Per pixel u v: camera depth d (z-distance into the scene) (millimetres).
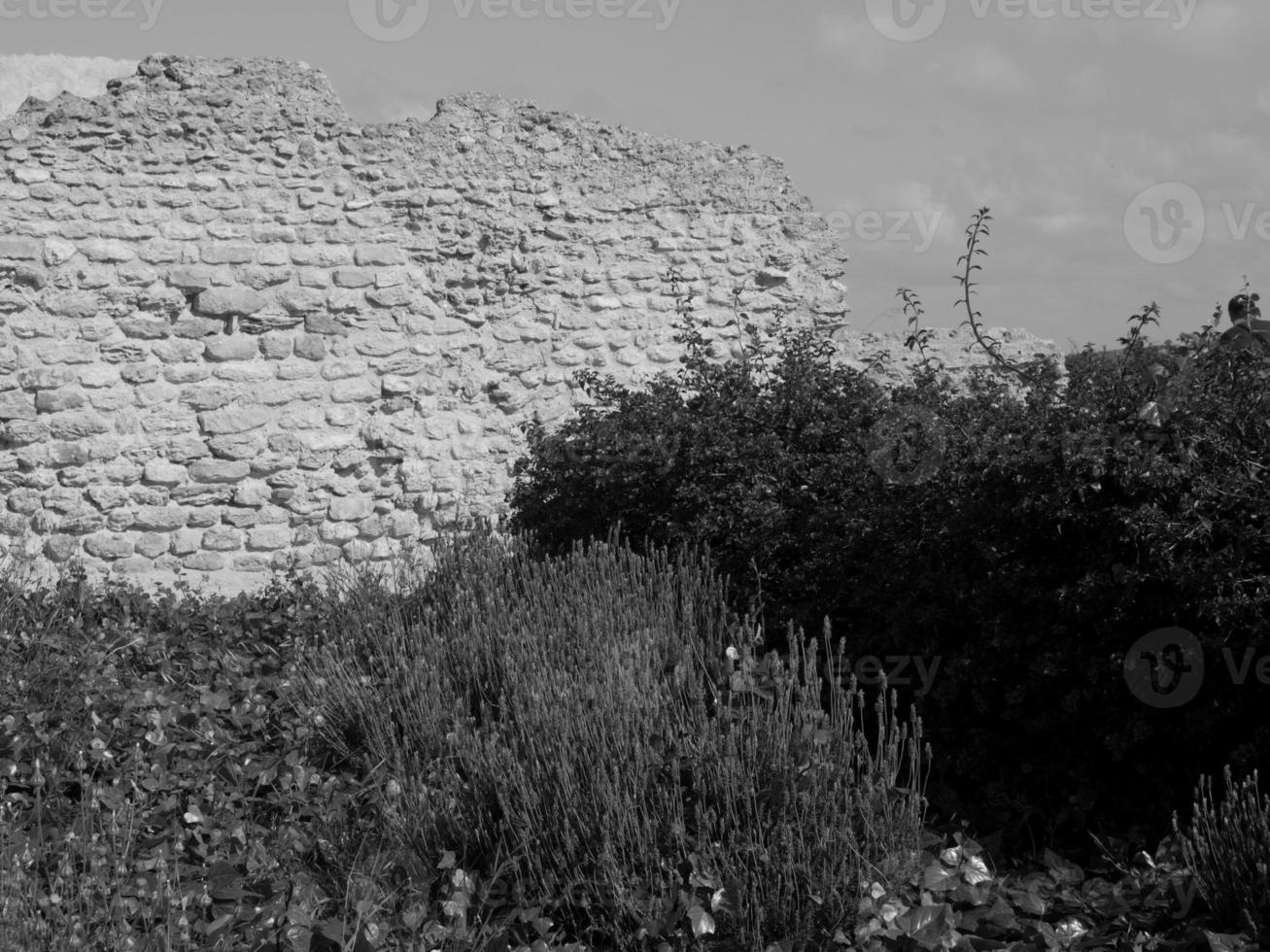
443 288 9195
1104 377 4641
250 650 6137
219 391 8633
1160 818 4348
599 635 4941
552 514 6996
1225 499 4082
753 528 5957
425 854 3984
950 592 4848
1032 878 4121
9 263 8102
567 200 9461
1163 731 4281
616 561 6023
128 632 6094
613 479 6605
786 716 4195
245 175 8633
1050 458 4438
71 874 3410
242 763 4609
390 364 9070
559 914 3707
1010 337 10398
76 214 8266
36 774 4137
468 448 9305
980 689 4719
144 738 4656
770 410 6504
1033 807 4527
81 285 8289
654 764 3992
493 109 9305
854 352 10117
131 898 3475
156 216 8438
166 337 8508
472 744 4367
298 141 8750
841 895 3627
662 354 9695
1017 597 4602
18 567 7332
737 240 9859
